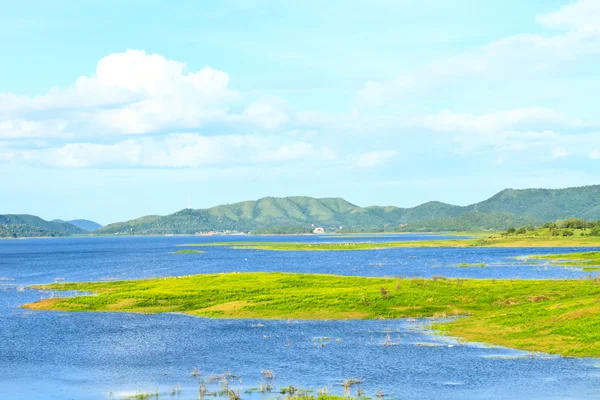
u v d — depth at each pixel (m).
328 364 55.94
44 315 89.31
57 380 52.56
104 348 65.25
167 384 50.78
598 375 50.47
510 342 62.91
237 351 62.62
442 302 87.31
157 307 93.88
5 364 58.56
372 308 85.31
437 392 46.41
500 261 193.88
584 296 82.62
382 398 44.94
